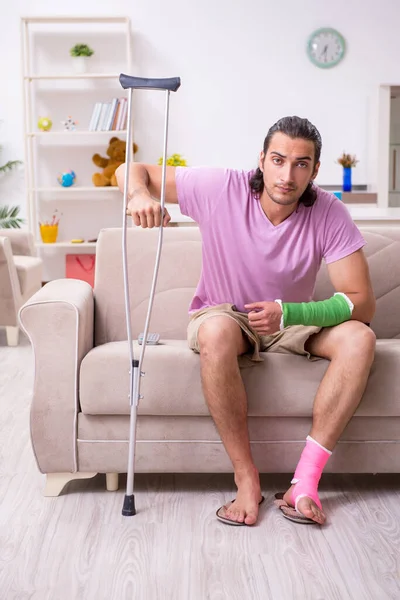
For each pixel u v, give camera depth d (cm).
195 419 231
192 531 210
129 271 277
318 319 222
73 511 225
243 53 723
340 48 721
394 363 227
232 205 231
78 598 174
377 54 725
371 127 734
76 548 200
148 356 227
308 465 220
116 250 277
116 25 719
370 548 199
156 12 719
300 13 718
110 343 253
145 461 232
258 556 195
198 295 246
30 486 246
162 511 224
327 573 185
